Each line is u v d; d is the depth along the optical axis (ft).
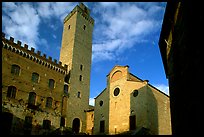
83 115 156.87
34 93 126.82
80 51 175.63
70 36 179.32
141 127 113.29
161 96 132.67
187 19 31.94
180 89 38.68
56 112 135.44
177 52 41.63
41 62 136.15
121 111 129.70
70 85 154.81
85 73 172.86
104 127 134.92
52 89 138.41
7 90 112.68
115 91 139.03
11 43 120.78
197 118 27.63
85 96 164.96
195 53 28.40
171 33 49.24
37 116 123.24
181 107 37.63
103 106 142.82
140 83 126.41
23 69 124.26
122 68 140.97
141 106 119.96
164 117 127.85
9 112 109.60
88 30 193.67
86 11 197.77
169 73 52.03
